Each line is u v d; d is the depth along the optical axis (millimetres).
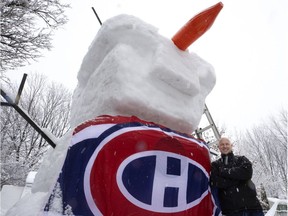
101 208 1854
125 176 1979
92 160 1942
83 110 2561
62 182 1905
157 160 2135
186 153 2322
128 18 2475
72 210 1827
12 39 7086
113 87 2256
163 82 2414
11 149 17047
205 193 2393
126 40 2453
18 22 7070
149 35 2465
